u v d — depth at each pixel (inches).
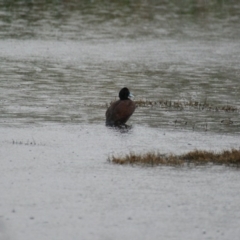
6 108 1082.7
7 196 641.6
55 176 706.8
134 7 2677.2
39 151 811.4
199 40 1982.0
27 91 1235.9
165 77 1421.0
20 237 549.3
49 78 1376.7
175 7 2716.5
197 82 1370.6
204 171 730.8
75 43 1870.1
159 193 657.6
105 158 784.3
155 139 894.4
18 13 2416.3
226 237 557.0
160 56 1700.3
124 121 979.3
